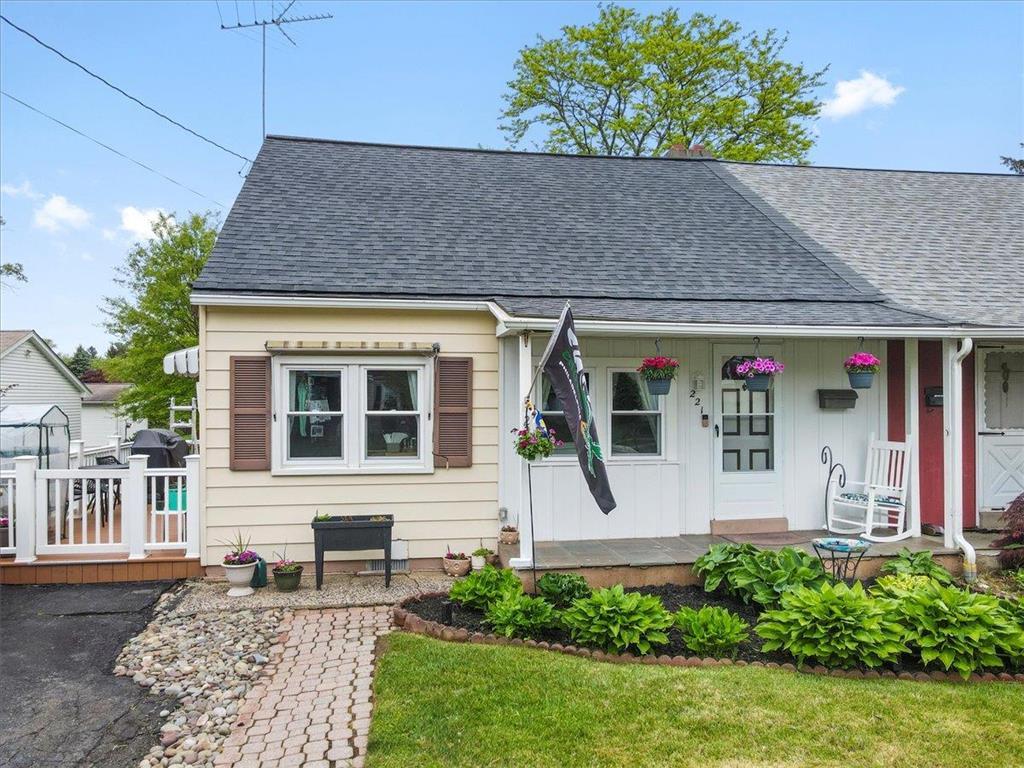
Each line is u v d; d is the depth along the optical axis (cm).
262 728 379
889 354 816
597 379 760
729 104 2209
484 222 885
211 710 405
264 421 692
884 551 685
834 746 344
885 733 356
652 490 762
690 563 643
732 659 453
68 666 479
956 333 688
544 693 398
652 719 369
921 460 814
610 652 462
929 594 461
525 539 627
